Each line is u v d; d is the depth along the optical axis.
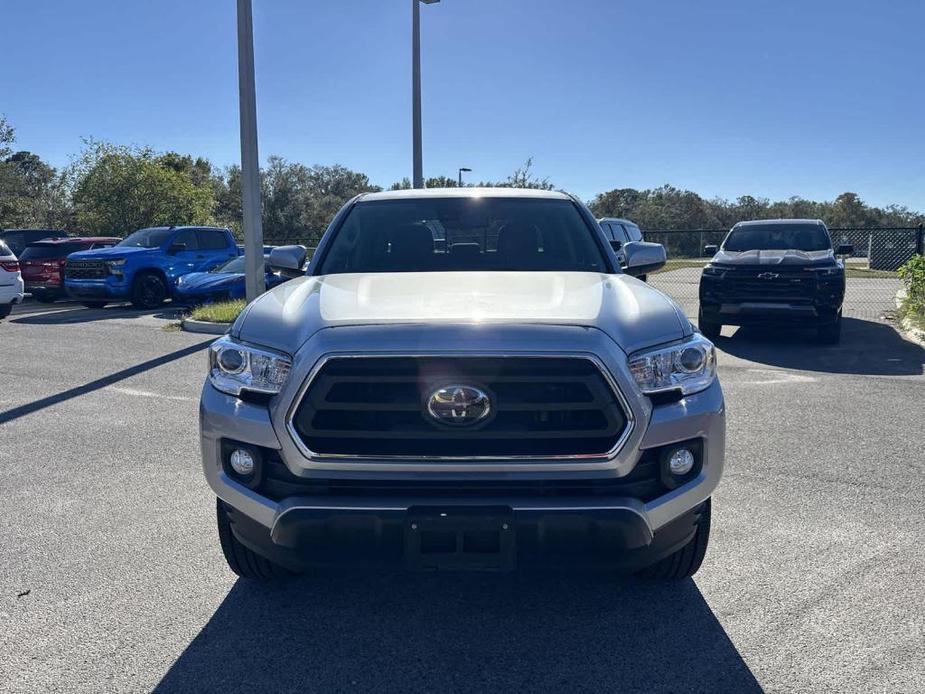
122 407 7.31
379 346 2.79
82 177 29.52
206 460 3.12
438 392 2.76
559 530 2.77
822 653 3.00
